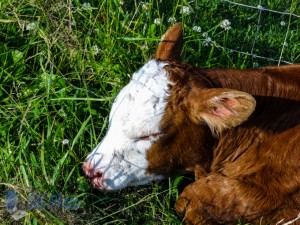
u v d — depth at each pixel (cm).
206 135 107
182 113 104
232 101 99
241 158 110
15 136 117
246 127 109
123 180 107
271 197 107
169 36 111
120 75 127
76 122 118
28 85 124
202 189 110
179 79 104
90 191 112
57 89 123
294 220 105
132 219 109
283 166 108
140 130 104
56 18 130
